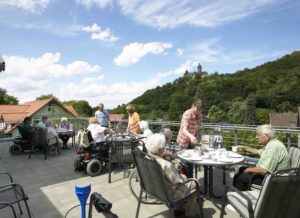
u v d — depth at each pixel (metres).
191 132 4.11
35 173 4.98
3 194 2.87
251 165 4.51
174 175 2.64
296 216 2.03
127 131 5.95
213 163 2.88
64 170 5.16
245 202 2.33
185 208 2.88
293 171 1.90
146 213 3.12
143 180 2.85
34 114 24.14
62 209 3.28
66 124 8.20
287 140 4.59
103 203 1.70
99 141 5.00
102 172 4.92
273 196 1.90
